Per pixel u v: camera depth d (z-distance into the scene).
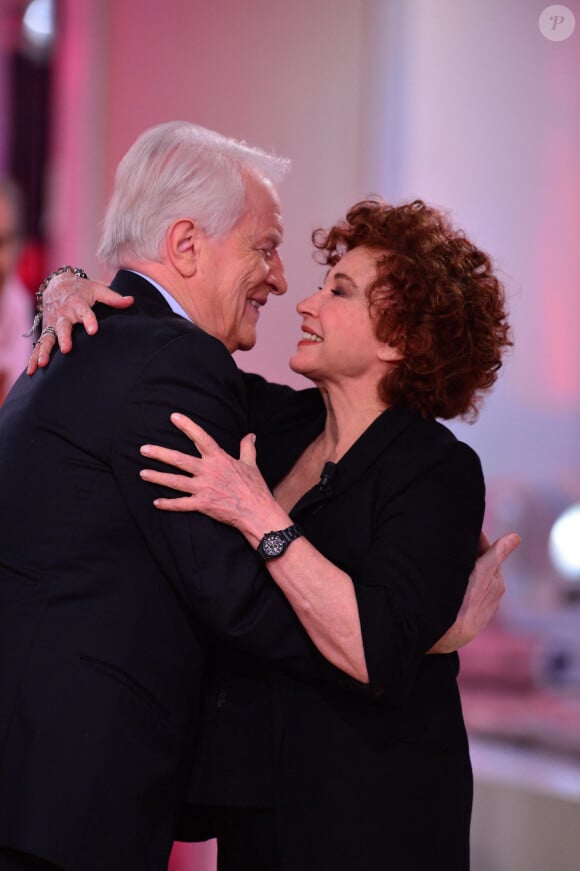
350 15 8.45
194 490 3.48
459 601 3.65
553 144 8.94
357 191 8.45
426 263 3.93
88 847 3.33
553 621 9.12
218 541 3.51
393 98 8.54
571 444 9.31
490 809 6.13
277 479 4.24
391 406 4.03
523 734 7.96
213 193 4.01
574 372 9.30
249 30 8.48
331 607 3.46
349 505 3.84
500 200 8.93
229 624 3.49
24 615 3.47
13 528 3.57
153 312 3.86
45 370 3.74
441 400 4.00
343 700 3.73
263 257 4.22
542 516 9.25
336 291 4.07
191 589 3.50
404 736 3.75
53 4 8.47
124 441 3.52
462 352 3.99
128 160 4.09
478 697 8.95
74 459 3.56
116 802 3.39
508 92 8.76
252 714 3.88
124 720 3.43
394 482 3.77
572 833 5.86
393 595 3.51
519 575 9.27
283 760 3.71
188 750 3.72
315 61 8.41
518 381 9.43
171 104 8.66
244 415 3.81
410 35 8.52
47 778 3.33
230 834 4.05
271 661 3.70
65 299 3.87
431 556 3.60
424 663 3.87
